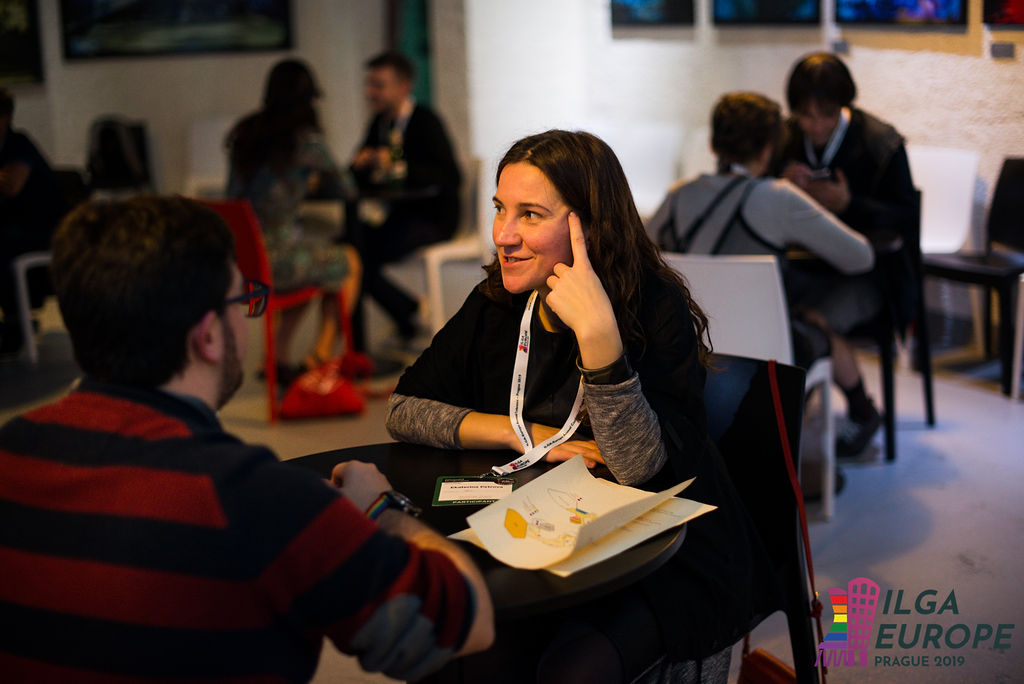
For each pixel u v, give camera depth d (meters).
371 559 0.91
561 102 6.27
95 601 0.88
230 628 0.88
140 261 0.93
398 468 1.52
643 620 1.35
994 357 3.76
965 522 2.60
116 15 7.01
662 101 5.45
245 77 7.21
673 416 1.41
